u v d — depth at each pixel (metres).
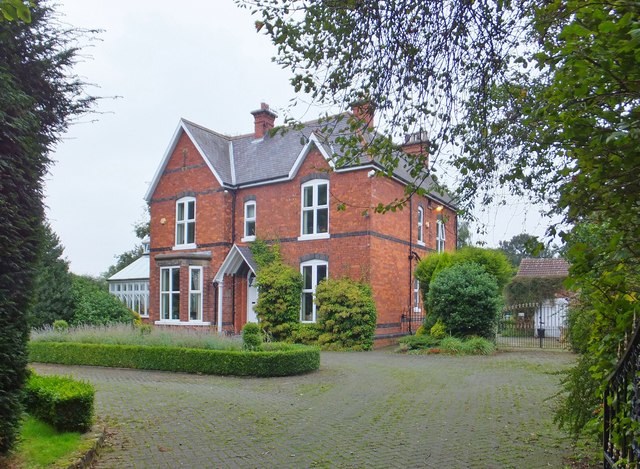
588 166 2.62
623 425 3.28
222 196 22.14
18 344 4.94
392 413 8.04
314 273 19.67
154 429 7.09
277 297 19.48
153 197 24.67
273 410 8.32
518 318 23.36
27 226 5.07
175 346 13.66
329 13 5.29
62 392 6.26
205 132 24.31
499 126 5.11
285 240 20.61
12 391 4.92
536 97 4.84
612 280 2.81
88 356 14.52
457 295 16.95
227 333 20.89
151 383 11.23
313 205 20.00
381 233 19.34
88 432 6.36
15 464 4.77
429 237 23.39
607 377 3.77
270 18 5.37
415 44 5.30
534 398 9.07
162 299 22.97
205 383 11.23
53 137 5.64
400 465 5.54
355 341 17.81
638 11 2.24
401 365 13.65
